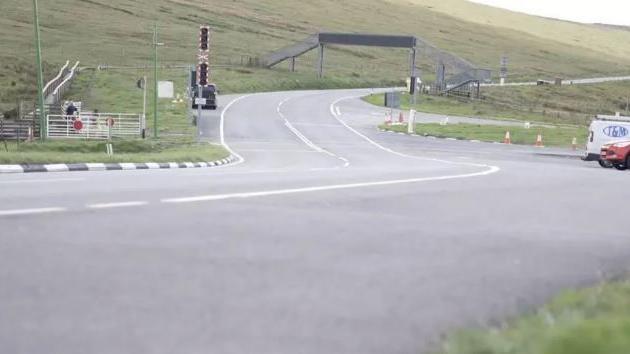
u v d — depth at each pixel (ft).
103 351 36.81
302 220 79.82
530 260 64.18
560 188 130.82
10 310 43.34
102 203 86.43
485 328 41.24
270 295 48.32
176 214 80.28
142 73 561.84
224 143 297.33
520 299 49.60
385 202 98.68
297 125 384.88
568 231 81.87
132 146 239.30
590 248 71.61
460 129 391.86
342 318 43.68
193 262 57.16
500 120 494.18
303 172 151.12
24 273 51.83
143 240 64.85
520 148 315.37
